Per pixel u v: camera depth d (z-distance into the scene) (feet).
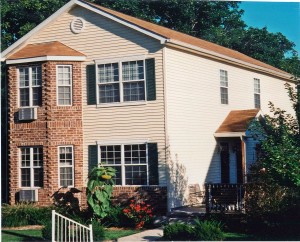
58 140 76.13
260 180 57.77
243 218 58.59
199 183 78.59
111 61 75.77
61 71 77.30
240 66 94.32
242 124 82.74
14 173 78.38
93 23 77.77
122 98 74.84
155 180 71.67
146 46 73.51
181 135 74.69
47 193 75.56
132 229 63.72
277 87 110.63
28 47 81.76
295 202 55.42
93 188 63.93
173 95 73.46
